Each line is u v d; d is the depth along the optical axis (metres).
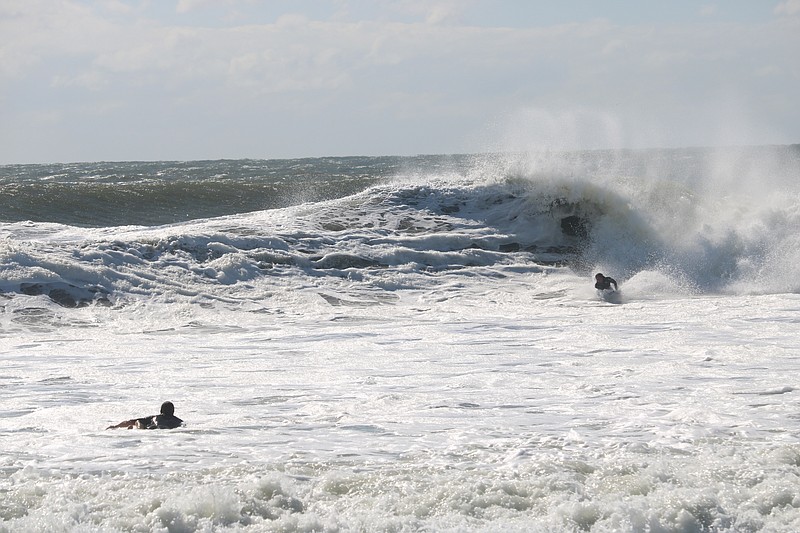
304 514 23.56
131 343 51.75
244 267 70.25
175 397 38.19
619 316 59.44
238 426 32.88
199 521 22.88
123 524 22.64
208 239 73.88
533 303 66.44
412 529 22.48
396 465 27.77
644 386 39.09
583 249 80.19
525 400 36.91
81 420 34.03
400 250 76.75
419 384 40.41
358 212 86.12
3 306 58.72
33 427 32.81
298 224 81.94
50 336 53.84
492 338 52.34
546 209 84.75
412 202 88.50
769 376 40.53
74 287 62.59
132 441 30.72
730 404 35.38
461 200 88.56
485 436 31.23
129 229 80.75
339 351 49.03
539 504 24.19
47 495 24.55
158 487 25.47
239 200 128.75
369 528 22.56
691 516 22.94
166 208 118.81
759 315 58.00
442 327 56.38
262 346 50.62
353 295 68.00
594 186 85.19
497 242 80.69
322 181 169.00
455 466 27.66
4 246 65.44
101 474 26.88
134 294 63.19
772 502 23.97
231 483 26.03
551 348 48.91
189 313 60.75
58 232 79.50
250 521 23.16
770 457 27.61
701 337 50.91
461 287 71.25
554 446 29.78
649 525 22.53
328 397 37.91
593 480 26.00
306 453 29.22
